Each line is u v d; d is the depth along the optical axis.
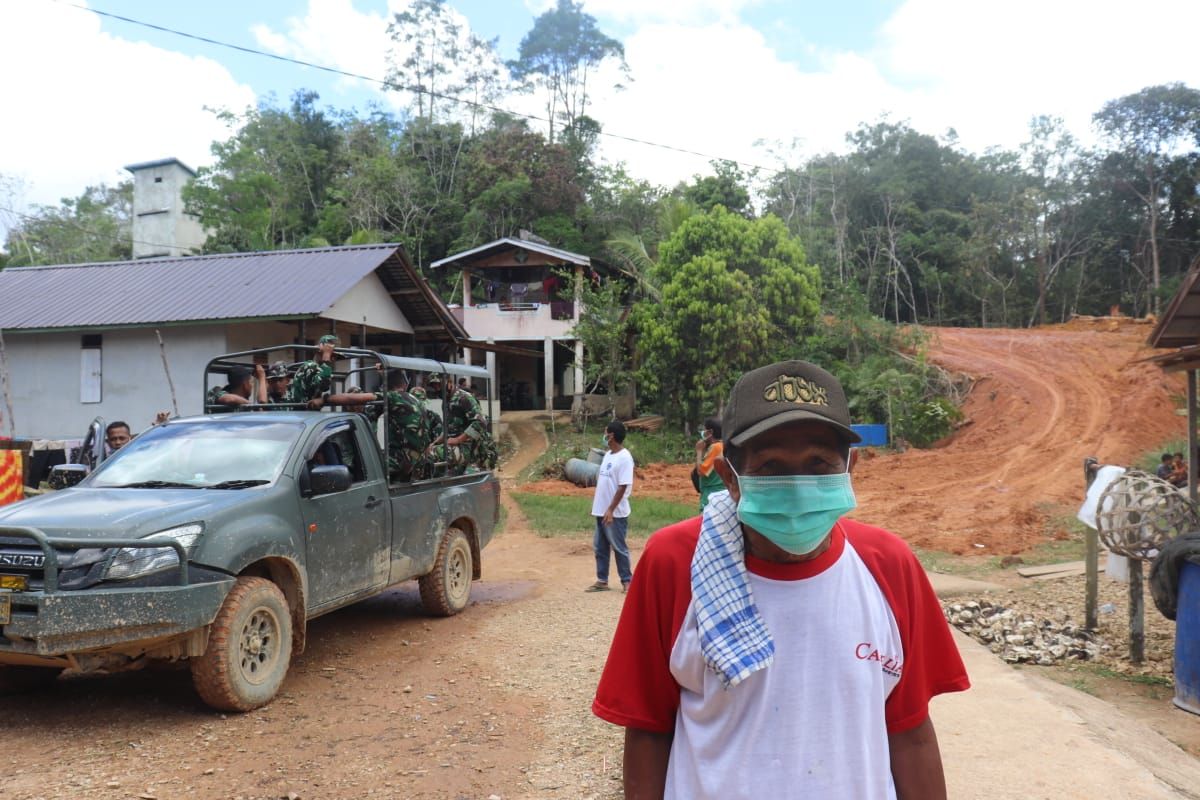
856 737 1.66
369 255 21.33
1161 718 5.74
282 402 7.91
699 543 1.78
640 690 1.81
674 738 1.80
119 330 19.52
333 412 7.02
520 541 13.49
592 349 30.97
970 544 13.36
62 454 15.78
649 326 28.48
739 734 1.67
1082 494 18.75
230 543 5.30
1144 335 37.84
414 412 7.69
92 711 5.43
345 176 51.25
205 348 19.14
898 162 63.97
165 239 51.41
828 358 30.33
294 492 6.02
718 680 1.68
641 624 1.82
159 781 4.31
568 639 7.21
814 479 1.66
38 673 5.85
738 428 1.73
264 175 48.00
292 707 5.49
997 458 24.25
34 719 5.29
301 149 53.62
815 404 1.70
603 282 35.41
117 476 6.28
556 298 33.00
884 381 29.59
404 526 7.43
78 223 55.06
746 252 28.45
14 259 50.75
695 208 34.59
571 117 68.94
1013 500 18.52
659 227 37.81
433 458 7.96
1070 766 4.30
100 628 4.71
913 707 1.82
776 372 1.75
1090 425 26.56
